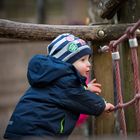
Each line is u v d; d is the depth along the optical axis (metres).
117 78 4.71
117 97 4.77
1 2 20.14
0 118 9.98
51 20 19.08
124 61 5.23
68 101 4.39
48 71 4.41
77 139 7.48
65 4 18.53
